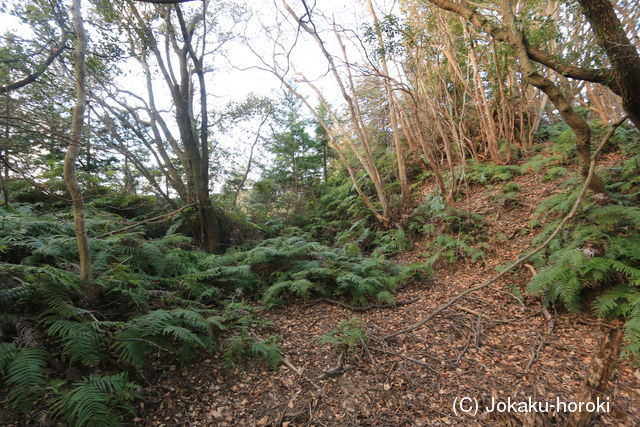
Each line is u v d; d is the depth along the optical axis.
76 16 3.46
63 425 2.33
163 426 2.65
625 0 4.36
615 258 3.96
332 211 12.03
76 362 2.88
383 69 7.86
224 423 2.71
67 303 3.15
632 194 5.12
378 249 7.95
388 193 9.50
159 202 9.35
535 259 4.91
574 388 2.88
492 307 4.61
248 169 12.92
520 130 9.80
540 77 4.20
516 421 2.46
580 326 3.78
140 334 3.12
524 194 7.54
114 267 4.11
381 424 2.66
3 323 2.83
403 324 4.42
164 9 7.94
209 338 3.62
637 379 2.85
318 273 5.53
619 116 9.40
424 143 8.05
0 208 5.22
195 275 4.82
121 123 8.30
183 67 8.30
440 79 8.66
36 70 3.68
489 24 4.33
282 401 2.97
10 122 2.82
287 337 4.14
